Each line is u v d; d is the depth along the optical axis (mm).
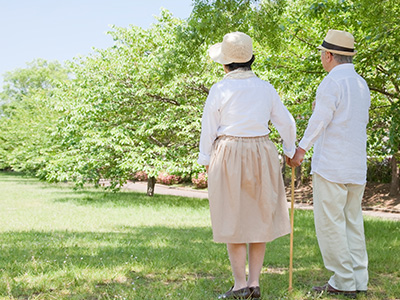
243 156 3336
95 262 4758
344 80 3705
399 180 22328
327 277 4238
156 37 18094
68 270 4230
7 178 41875
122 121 18359
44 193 22109
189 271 4465
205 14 8891
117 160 18156
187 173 17547
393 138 8688
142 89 16844
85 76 19031
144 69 17031
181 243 6723
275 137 15602
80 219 11211
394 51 8289
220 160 3348
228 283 3846
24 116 43656
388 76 9086
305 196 24922
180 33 9680
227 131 3369
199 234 8188
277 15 8977
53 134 20203
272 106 3510
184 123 16359
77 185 18719
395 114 8859
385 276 4332
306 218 11648
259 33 9094
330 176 3627
